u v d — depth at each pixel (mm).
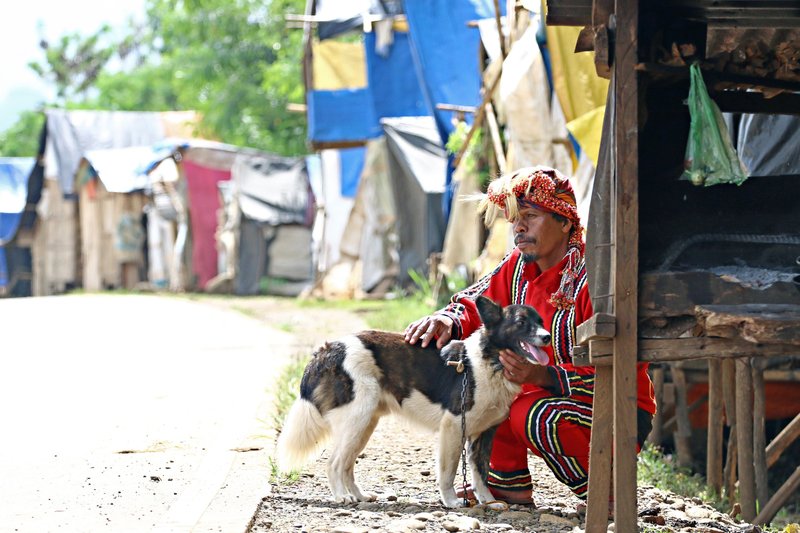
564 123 9469
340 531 4355
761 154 6918
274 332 14508
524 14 10758
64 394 8688
